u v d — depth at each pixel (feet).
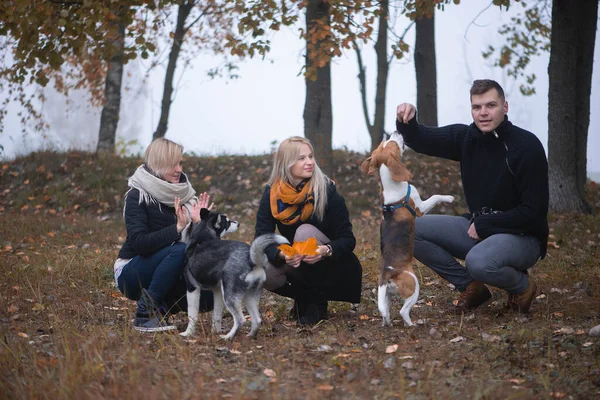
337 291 16.49
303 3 34.53
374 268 24.03
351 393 11.10
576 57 36.29
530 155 15.37
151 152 15.76
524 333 14.37
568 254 25.89
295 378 12.03
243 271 14.23
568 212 36.22
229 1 35.35
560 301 17.88
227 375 12.23
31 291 19.98
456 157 17.17
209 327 16.06
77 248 29.30
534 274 22.07
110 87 59.16
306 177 15.85
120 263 16.06
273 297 20.30
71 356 12.45
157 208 15.72
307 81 42.93
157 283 15.33
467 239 16.90
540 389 11.39
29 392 10.96
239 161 48.96
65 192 45.73
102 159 49.75
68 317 17.12
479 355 13.29
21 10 29.12
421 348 13.82
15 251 27.89
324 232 16.60
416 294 15.47
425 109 48.98
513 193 15.85
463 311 17.13
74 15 32.27
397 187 15.75
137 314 15.31
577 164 37.37
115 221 39.37
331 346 14.19
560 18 36.09
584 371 12.23
